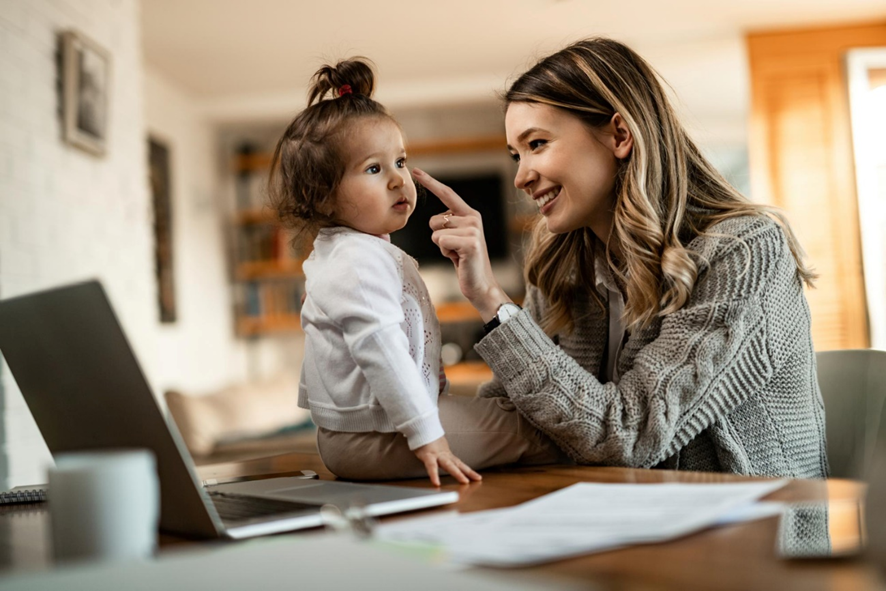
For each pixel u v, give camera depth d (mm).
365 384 1094
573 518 656
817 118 5281
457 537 604
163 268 5727
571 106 1312
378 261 1105
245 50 5426
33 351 788
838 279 5113
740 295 1200
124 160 3762
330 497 843
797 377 1257
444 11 4973
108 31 3670
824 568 510
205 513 677
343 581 438
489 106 6910
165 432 665
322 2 4727
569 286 1496
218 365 6656
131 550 541
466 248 1209
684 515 642
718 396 1172
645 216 1264
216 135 6945
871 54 5207
